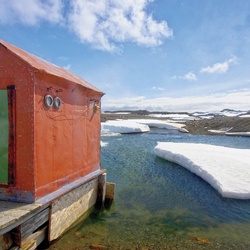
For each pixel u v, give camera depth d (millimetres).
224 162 12109
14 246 3906
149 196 8844
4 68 4344
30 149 4289
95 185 6883
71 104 5520
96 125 6945
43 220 4523
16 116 4320
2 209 4027
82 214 6145
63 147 5215
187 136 30297
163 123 43312
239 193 8445
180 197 8773
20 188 4348
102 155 16250
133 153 17188
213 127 40875
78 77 7078
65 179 5328
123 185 10062
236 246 5566
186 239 5824
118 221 6660
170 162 14367
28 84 4262
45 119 4605
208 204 8109
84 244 5285
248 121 37844
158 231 6199
